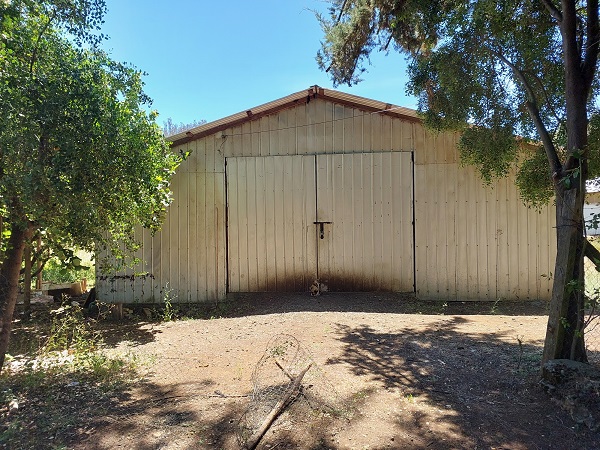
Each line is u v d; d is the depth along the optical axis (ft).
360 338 16.67
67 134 11.43
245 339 17.31
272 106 25.20
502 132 17.03
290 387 11.37
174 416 10.24
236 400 11.08
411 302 24.00
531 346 15.10
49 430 9.59
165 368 13.99
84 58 12.98
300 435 9.23
